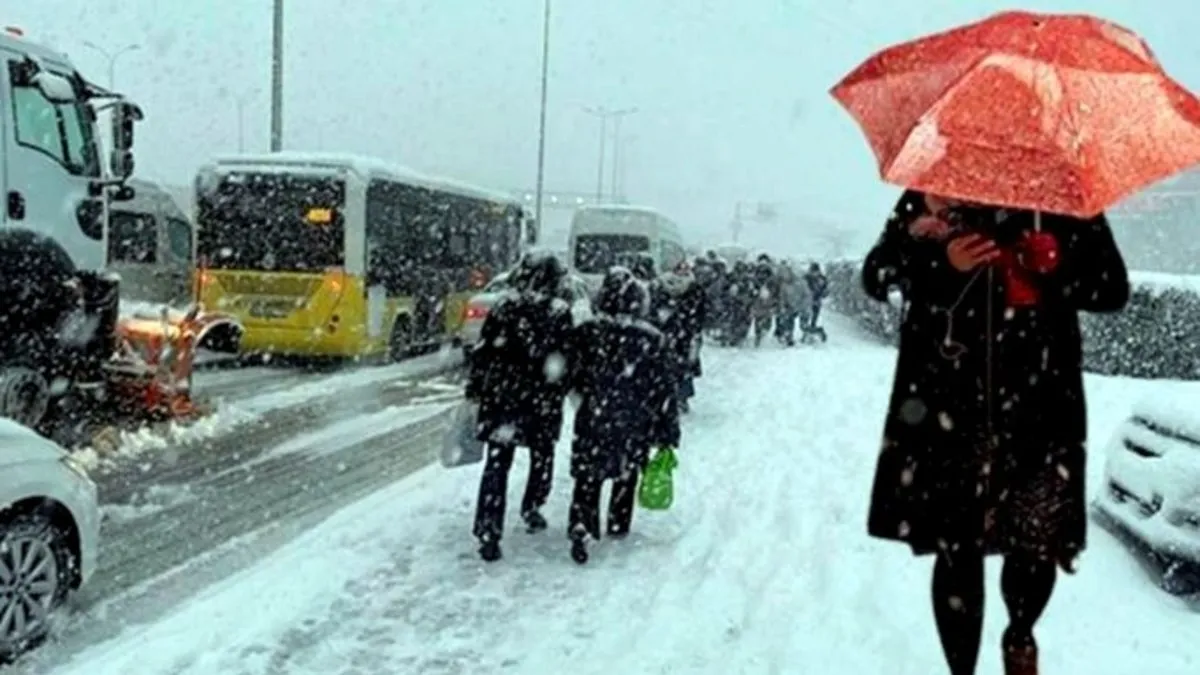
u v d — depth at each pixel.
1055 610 5.92
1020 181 2.83
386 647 5.56
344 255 18.91
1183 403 6.86
